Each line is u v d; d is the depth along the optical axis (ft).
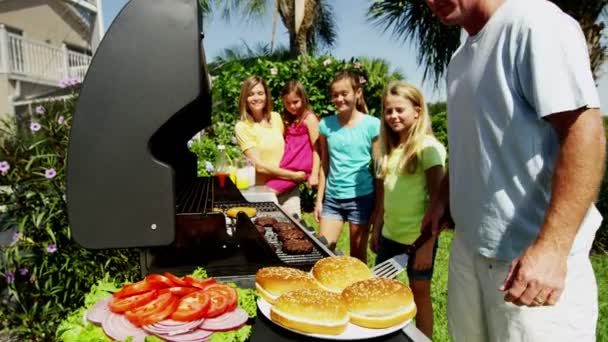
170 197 4.43
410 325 3.82
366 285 3.92
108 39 4.19
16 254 9.00
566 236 3.75
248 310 3.77
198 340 3.27
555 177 3.85
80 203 4.33
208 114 8.19
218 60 40.11
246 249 4.76
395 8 24.11
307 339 3.60
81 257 9.62
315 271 4.50
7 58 28.14
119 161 4.32
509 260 4.60
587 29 17.16
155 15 4.20
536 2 4.12
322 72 23.53
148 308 3.40
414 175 8.25
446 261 15.99
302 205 24.45
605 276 14.84
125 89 4.24
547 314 4.45
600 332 10.81
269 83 23.84
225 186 9.12
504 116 4.37
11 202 9.06
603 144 3.77
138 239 4.45
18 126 9.95
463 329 5.56
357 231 10.95
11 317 9.57
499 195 4.56
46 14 28.45
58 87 10.57
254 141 12.21
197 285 3.83
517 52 4.15
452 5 4.70
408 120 8.14
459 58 5.03
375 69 25.22
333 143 10.93
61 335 3.36
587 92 3.69
